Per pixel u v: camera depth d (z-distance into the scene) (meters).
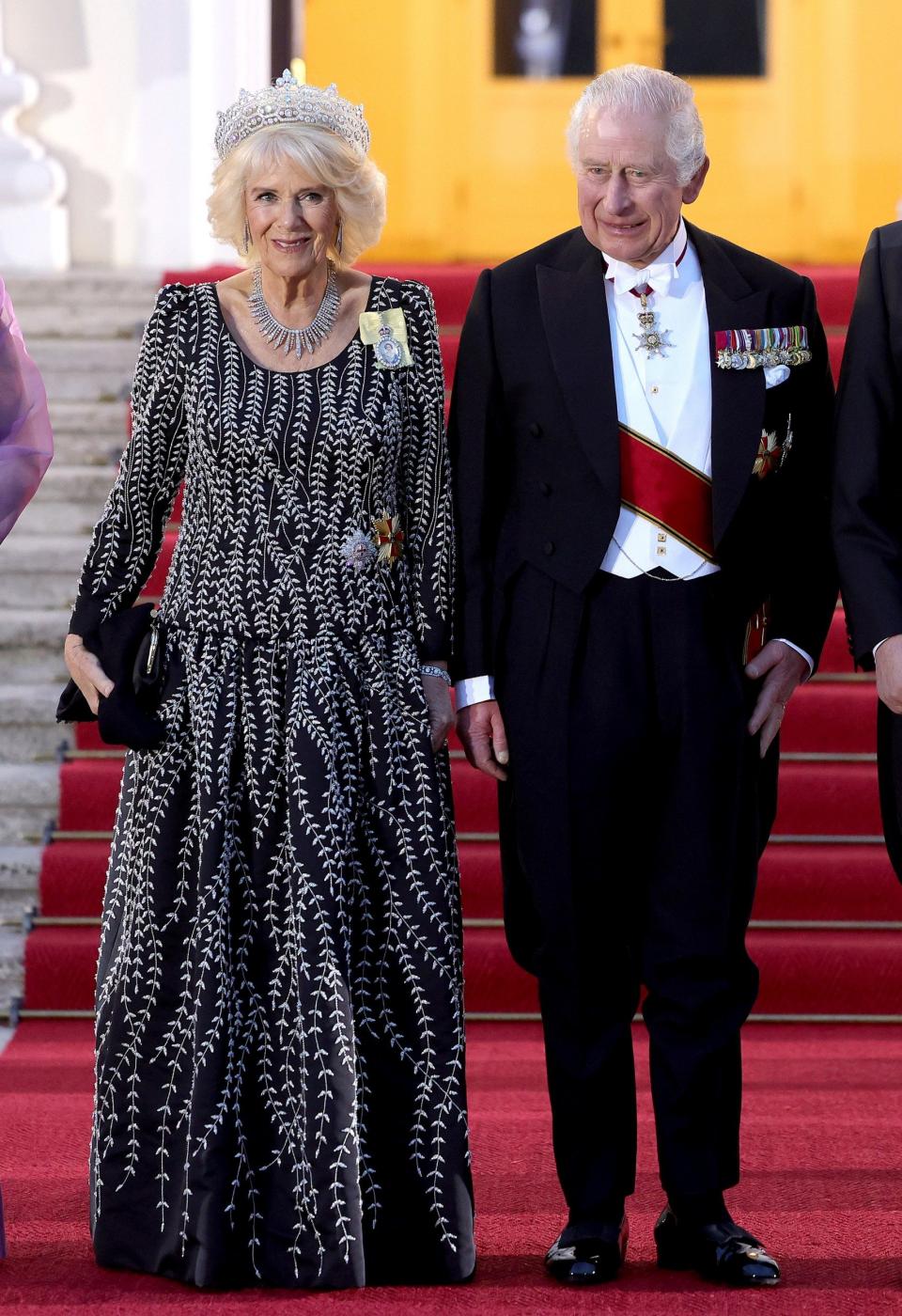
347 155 8.66
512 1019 14.59
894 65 29.08
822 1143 11.16
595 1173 8.91
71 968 14.67
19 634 17.11
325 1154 8.53
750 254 8.99
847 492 8.69
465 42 29.30
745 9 29.11
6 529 9.16
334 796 8.73
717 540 8.59
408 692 9.02
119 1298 8.43
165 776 8.91
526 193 29.55
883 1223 9.62
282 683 8.86
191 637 8.95
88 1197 9.97
